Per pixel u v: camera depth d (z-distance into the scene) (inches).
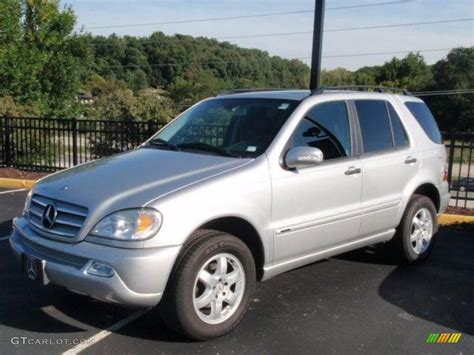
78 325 169.6
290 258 181.8
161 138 207.9
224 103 209.3
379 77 3410.4
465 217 323.3
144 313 179.0
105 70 3442.4
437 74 3090.6
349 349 158.1
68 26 813.9
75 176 170.7
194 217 150.9
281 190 173.5
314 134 191.0
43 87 788.0
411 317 182.4
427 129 245.6
